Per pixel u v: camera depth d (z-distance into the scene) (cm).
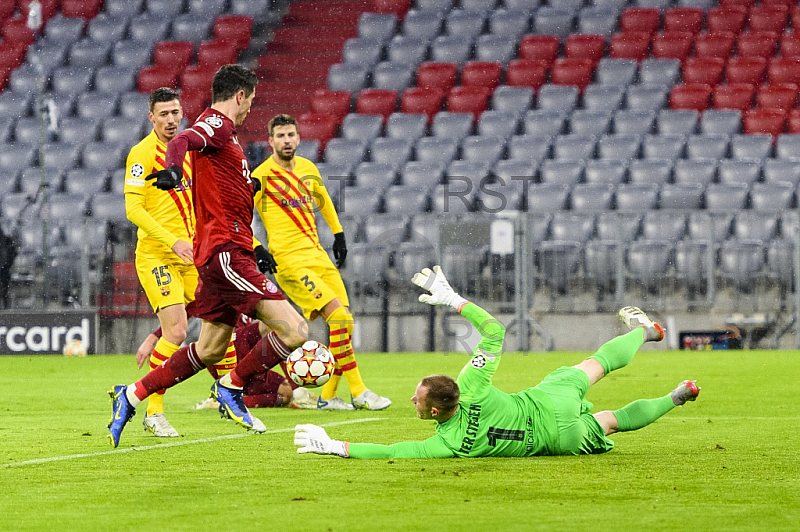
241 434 2392
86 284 5878
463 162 6769
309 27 8219
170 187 1919
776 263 5709
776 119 7006
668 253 5759
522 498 1527
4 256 5934
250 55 8069
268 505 1484
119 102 7631
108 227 5878
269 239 3109
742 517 1382
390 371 4500
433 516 1395
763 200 6359
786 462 1870
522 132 7219
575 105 7344
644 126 7075
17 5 8488
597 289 5791
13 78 7894
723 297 5750
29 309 5881
